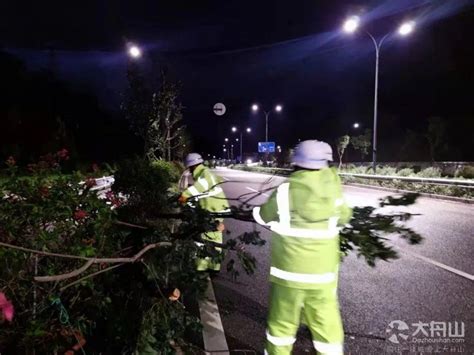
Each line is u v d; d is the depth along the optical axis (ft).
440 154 155.53
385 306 17.74
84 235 11.94
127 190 28.09
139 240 13.58
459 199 58.13
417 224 38.40
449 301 18.30
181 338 14.33
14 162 12.44
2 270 9.89
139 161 30.19
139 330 12.19
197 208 14.65
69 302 11.44
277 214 11.12
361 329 15.48
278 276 11.14
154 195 27.89
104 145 171.22
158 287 12.44
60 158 13.50
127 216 19.07
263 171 171.94
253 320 16.33
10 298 10.09
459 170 85.40
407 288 20.06
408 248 28.63
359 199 60.49
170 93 83.20
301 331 14.93
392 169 98.53
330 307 11.11
